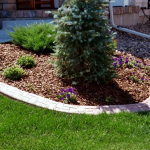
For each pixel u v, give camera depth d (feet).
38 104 15.66
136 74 20.74
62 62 18.40
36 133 12.87
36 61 21.67
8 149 11.72
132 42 29.84
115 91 18.02
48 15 32.32
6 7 31.78
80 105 16.10
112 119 14.28
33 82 18.38
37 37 24.06
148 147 12.07
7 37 28.09
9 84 18.10
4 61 21.21
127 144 12.27
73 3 17.53
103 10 17.78
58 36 17.76
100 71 17.95
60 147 11.93
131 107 15.89
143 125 13.91
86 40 17.08
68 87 17.92
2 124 13.34
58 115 14.53
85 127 13.53
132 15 38.50
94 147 11.97
